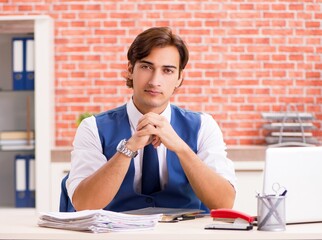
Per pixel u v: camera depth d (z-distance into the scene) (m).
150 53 2.65
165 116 2.94
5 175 5.27
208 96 5.45
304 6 5.45
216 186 2.76
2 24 5.06
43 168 5.00
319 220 2.45
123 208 2.84
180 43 2.68
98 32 5.45
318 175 2.44
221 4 5.44
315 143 5.11
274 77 5.45
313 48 5.46
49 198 4.99
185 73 5.45
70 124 5.45
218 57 5.45
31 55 5.12
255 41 5.45
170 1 5.44
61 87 5.45
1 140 5.11
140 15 5.44
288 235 2.16
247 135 5.45
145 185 2.85
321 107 5.45
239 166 4.83
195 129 2.98
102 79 5.45
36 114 5.04
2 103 5.34
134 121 2.91
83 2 5.45
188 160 2.73
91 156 2.87
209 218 2.58
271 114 5.26
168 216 2.47
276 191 2.37
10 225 2.40
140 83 2.69
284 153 2.39
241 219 2.35
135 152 2.68
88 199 2.69
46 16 5.06
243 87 5.45
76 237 2.15
